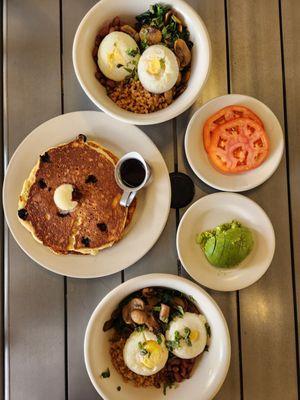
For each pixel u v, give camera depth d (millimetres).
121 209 594
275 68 631
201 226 606
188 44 584
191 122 592
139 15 591
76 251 593
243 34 633
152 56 560
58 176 602
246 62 631
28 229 594
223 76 629
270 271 615
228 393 604
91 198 600
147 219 594
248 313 612
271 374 607
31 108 631
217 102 595
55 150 603
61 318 614
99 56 579
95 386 549
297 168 625
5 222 631
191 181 617
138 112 586
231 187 588
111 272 588
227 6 634
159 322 576
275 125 597
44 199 600
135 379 576
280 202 621
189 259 597
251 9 635
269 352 609
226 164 588
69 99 633
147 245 590
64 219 598
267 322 611
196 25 567
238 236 578
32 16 640
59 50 637
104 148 606
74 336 612
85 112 604
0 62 645
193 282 593
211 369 564
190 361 580
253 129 586
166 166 598
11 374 609
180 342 564
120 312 588
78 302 615
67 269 590
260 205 621
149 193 597
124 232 599
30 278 619
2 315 625
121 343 582
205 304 557
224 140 590
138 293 589
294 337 610
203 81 557
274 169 590
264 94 629
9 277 618
